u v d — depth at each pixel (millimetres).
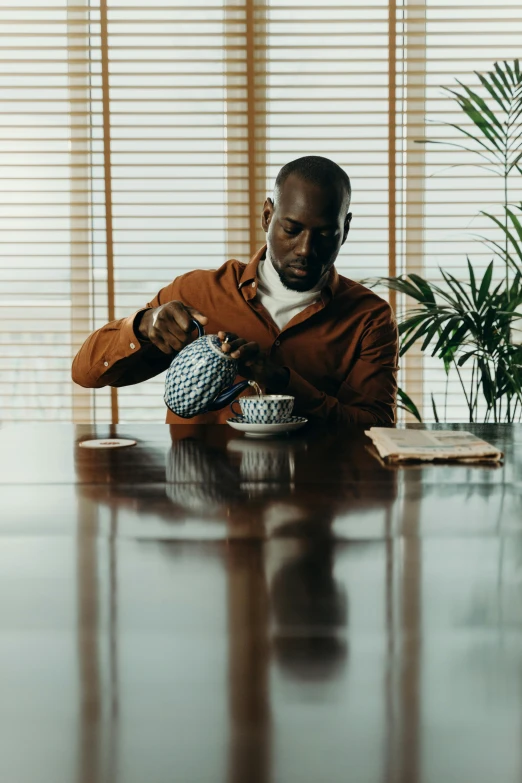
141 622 538
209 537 729
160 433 1340
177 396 1297
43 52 2766
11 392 2840
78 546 705
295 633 518
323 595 585
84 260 2812
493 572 634
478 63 2760
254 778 367
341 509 826
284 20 2748
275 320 1774
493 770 374
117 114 2766
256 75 2754
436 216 2783
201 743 394
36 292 2822
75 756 385
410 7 2730
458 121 2768
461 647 498
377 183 2785
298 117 2771
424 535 735
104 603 571
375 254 2795
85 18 2758
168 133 2779
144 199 2803
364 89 2770
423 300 2422
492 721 413
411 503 852
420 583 609
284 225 1622
